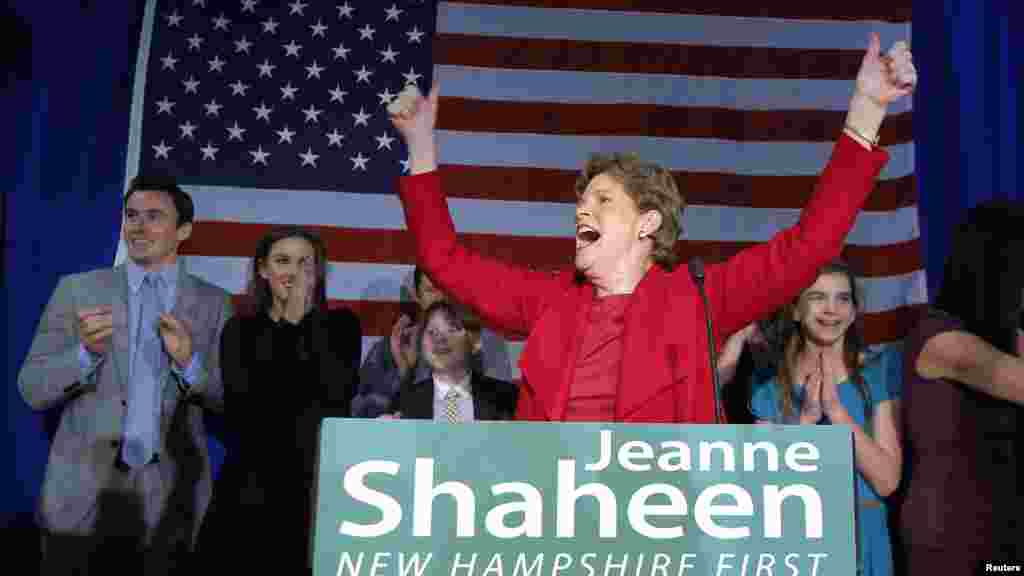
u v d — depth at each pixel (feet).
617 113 14.64
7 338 12.57
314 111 14.44
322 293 12.55
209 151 14.15
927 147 13.66
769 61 14.79
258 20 14.69
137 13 14.37
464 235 14.23
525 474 4.36
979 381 10.14
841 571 4.37
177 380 11.88
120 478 11.52
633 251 6.96
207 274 13.80
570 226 14.32
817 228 6.12
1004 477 9.95
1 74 12.94
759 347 11.27
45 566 11.27
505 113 14.61
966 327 10.54
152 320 12.34
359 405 12.12
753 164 14.47
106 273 12.53
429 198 6.97
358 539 4.25
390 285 13.94
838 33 14.83
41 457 12.50
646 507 4.38
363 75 14.64
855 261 13.64
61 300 12.18
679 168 14.44
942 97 13.67
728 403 11.16
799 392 10.94
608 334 6.56
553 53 14.83
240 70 14.48
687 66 14.79
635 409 6.08
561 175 14.44
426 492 4.32
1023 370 9.95
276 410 11.60
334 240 14.05
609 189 7.02
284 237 12.67
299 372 11.84
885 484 10.26
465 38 14.84
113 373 11.87
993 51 13.48
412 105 7.09
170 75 14.33
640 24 14.93
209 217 13.96
